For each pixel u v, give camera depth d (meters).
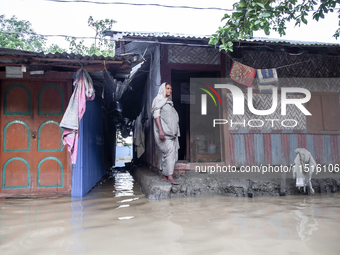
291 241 2.87
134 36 6.13
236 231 3.22
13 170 5.65
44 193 5.66
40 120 5.80
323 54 7.74
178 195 5.55
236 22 4.71
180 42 6.76
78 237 3.06
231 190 5.70
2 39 14.65
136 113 13.86
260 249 2.65
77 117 5.09
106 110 11.30
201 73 8.68
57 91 5.90
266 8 4.63
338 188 6.20
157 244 2.81
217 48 7.11
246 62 7.30
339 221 3.63
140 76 9.32
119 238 3.01
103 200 5.25
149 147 8.88
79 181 5.63
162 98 5.74
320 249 2.65
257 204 4.81
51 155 5.79
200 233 3.16
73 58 5.16
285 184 5.75
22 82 5.82
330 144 7.48
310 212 4.17
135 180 8.89
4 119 5.70
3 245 2.82
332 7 5.58
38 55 4.96
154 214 4.08
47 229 3.36
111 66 5.47
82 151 5.73
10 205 4.80
